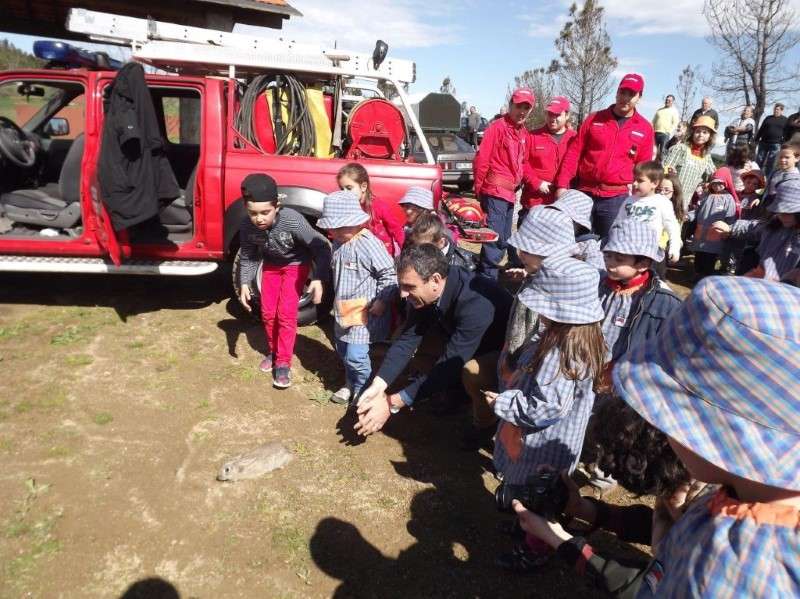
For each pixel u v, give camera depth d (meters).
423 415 3.97
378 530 2.88
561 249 2.76
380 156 5.37
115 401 3.82
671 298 2.82
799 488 0.89
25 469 3.12
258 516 2.91
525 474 2.48
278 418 3.79
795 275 3.62
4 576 2.46
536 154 6.15
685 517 1.10
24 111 6.02
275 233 3.81
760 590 0.91
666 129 11.15
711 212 7.25
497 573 2.68
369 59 5.48
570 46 24.66
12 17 10.84
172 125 6.79
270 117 5.19
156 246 4.91
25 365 4.19
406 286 2.85
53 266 4.80
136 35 5.57
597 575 1.66
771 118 10.90
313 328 5.23
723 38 17.27
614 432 1.76
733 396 0.92
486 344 3.28
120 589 2.45
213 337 4.86
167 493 3.02
